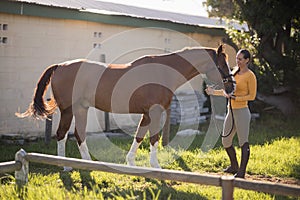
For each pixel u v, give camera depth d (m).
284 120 12.71
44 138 9.61
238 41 13.35
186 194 5.65
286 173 6.91
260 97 13.06
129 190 5.80
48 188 5.35
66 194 5.23
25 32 9.26
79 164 5.31
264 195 5.61
